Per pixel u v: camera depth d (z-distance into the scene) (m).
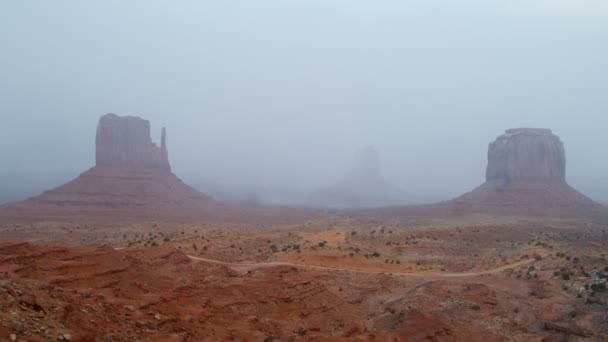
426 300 46.59
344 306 42.81
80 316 21.47
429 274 63.81
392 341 32.28
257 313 35.56
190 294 35.97
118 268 37.91
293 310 37.59
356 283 55.66
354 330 35.50
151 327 24.38
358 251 79.12
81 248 42.44
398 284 56.69
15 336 16.62
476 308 43.72
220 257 73.50
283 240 94.19
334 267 66.50
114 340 20.81
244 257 73.81
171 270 48.28
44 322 18.94
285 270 54.38
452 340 35.16
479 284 52.59
